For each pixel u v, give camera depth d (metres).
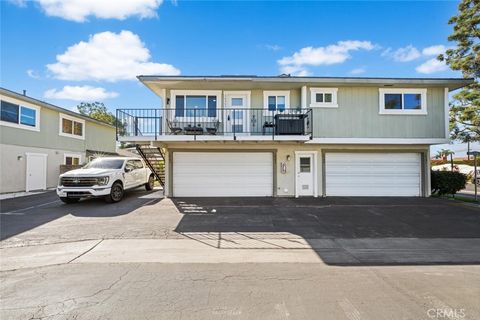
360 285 4.04
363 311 3.30
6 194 13.94
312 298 3.63
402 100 12.73
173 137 11.16
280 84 12.47
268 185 13.03
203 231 7.14
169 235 6.78
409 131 12.64
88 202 11.45
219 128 12.82
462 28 13.94
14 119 14.77
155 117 11.48
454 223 7.93
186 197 12.76
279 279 4.26
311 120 11.81
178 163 13.01
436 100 12.77
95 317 3.19
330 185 13.02
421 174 13.09
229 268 4.73
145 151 13.48
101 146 23.73
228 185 13.01
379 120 12.63
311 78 12.05
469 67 13.82
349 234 6.86
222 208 10.13
